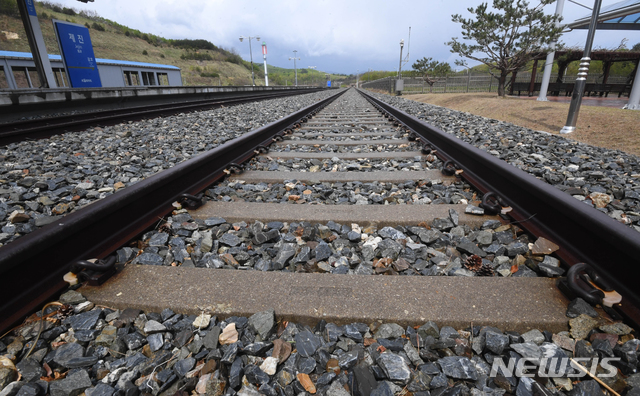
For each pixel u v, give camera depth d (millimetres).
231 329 1399
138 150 5027
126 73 22734
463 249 2006
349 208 2611
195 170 3049
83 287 1678
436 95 22219
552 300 1521
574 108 6992
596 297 1414
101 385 1195
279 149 5105
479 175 3088
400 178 3418
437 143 4523
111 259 1756
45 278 1598
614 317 1396
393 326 1416
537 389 1147
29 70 18000
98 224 1936
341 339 1381
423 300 1527
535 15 15094
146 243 2160
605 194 2910
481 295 1556
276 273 1752
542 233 2035
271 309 1482
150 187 2342
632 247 1377
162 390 1190
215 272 1771
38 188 3223
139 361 1307
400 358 1269
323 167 3988
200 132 6801
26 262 1513
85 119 8000
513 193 2463
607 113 7961
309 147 5273
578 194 3025
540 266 1718
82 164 4238
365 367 1256
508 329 1418
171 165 4281
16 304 1451
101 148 5184
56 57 19438
